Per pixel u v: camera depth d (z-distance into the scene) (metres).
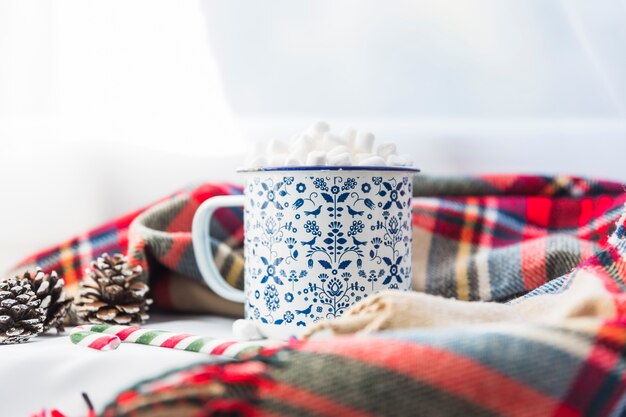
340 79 0.67
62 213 0.66
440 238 0.60
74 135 0.66
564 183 0.61
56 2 0.65
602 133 0.67
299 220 0.45
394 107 0.67
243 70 0.67
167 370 0.36
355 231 0.45
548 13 0.66
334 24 0.66
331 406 0.33
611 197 0.60
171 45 0.66
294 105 0.67
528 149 0.68
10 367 0.41
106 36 0.66
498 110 0.67
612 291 0.40
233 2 0.66
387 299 0.39
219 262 0.56
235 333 0.47
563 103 0.67
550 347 0.34
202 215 0.51
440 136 0.67
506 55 0.67
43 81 0.65
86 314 0.52
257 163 0.47
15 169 0.65
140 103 0.66
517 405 0.33
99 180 0.66
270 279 0.46
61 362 0.42
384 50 0.67
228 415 0.34
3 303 0.46
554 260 0.53
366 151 0.48
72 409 0.41
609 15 0.65
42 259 0.58
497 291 0.54
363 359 0.34
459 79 0.67
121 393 0.35
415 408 0.33
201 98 0.67
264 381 0.34
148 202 0.67
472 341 0.34
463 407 0.33
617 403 0.35
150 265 0.56
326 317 0.45
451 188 0.62
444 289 0.56
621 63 0.65
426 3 0.66
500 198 0.62
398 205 0.47
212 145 0.67
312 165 0.45
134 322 0.52
